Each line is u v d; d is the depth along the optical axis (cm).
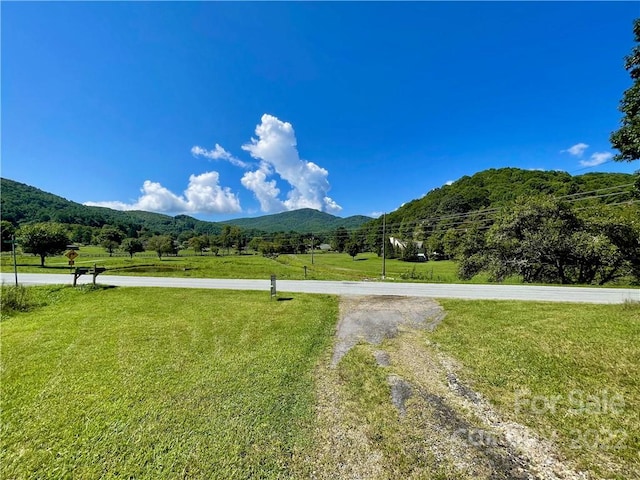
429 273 2877
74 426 376
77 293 1327
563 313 827
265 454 321
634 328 629
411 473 290
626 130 835
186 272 2236
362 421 378
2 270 2325
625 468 288
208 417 392
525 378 469
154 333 766
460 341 652
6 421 389
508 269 1933
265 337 729
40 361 590
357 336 726
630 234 1595
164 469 301
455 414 390
